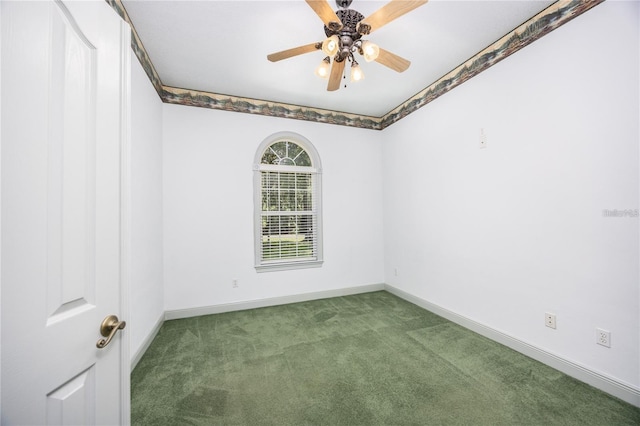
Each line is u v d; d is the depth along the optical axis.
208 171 3.29
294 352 2.29
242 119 3.46
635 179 1.60
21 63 0.65
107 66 0.88
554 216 2.00
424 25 2.16
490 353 2.23
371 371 1.99
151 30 2.16
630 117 1.62
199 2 1.88
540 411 1.57
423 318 3.04
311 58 2.59
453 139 2.89
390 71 2.87
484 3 1.94
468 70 2.68
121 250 0.92
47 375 0.69
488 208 2.51
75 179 0.78
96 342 0.83
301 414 1.57
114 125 0.90
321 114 3.88
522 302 2.23
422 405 1.63
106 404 0.87
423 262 3.39
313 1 1.49
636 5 1.59
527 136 2.17
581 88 1.83
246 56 2.54
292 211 3.78
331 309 3.37
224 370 2.02
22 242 0.65
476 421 1.50
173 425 1.49
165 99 3.12
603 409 1.57
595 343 1.78
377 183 4.21
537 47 2.08
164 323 2.95
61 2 0.73
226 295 3.34
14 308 0.63
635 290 1.61
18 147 0.64
